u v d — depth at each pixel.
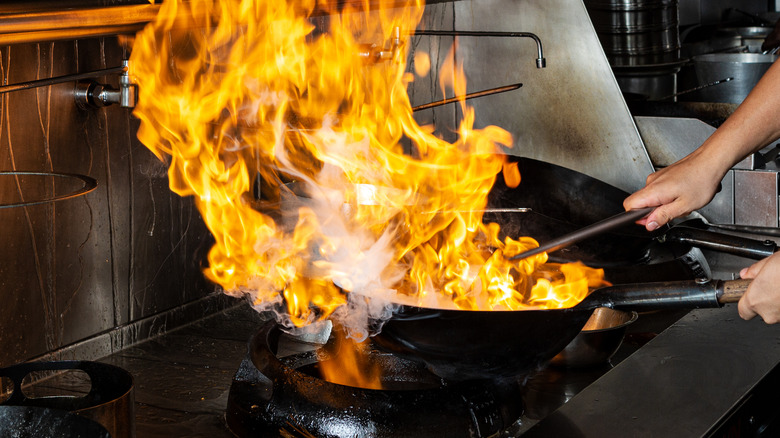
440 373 1.64
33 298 1.92
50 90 1.92
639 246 2.07
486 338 1.55
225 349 2.10
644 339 2.05
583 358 1.88
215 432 1.73
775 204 2.55
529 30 2.72
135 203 2.12
